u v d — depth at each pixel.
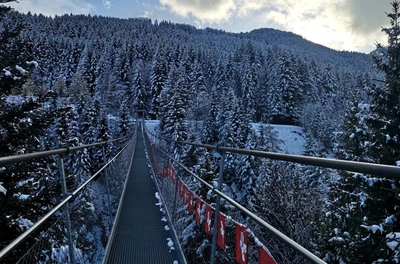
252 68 73.62
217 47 135.88
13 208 5.61
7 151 6.71
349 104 14.17
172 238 4.67
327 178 10.97
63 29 130.75
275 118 61.41
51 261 2.42
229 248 2.53
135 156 20.25
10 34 7.61
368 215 6.82
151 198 7.63
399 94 8.89
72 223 3.66
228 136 37.09
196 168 9.09
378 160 8.47
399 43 9.84
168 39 140.75
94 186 5.00
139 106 72.38
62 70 83.19
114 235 4.88
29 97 7.61
